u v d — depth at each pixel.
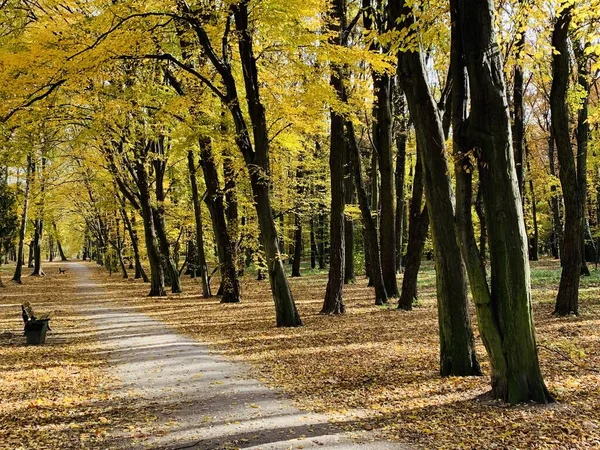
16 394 7.44
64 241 75.62
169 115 15.70
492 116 5.92
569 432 5.09
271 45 14.11
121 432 5.67
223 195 19.62
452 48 6.29
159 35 13.23
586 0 7.42
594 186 28.30
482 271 6.21
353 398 6.86
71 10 13.98
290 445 5.09
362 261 33.69
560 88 12.44
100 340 12.41
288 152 20.61
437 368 8.34
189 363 9.41
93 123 15.84
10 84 10.38
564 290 12.74
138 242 37.00
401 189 26.67
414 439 5.18
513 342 6.07
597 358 8.38
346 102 13.90
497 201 5.97
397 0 7.77
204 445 5.17
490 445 4.89
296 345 10.96
